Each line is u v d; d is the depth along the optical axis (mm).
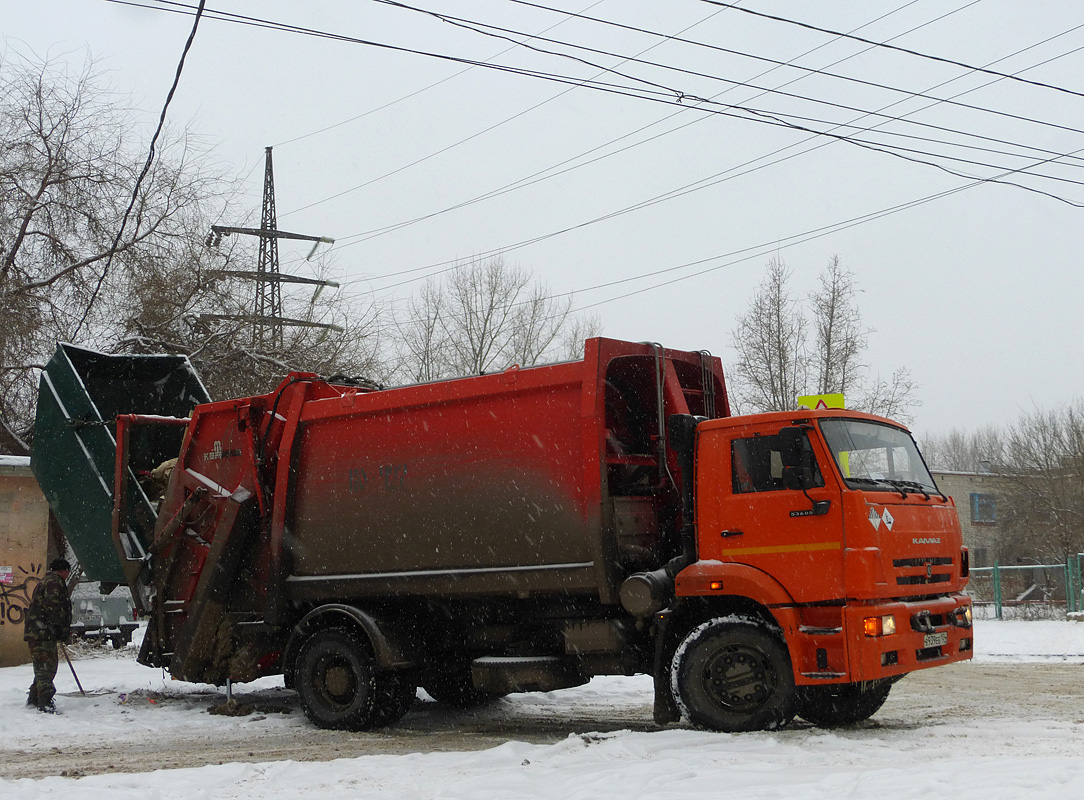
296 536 9922
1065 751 6684
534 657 8688
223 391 20031
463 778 6402
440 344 34031
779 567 7465
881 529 7359
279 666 10438
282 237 26219
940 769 5914
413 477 9164
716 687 7668
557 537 8227
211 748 8414
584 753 6992
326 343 22156
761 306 26875
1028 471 38812
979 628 20156
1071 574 22797
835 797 5293
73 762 7785
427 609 9461
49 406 12180
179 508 10945
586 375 8180
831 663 7148
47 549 15500
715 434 8016
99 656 16188
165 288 19547
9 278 18188
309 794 6055
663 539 8602
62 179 18625
